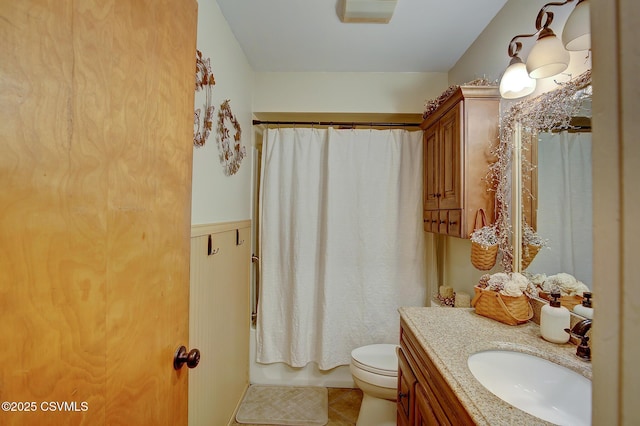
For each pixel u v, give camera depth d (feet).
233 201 5.96
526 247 4.31
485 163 4.90
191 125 2.93
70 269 1.55
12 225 1.27
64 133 1.50
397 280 7.27
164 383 2.44
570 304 3.54
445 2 4.97
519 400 3.02
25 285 1.32
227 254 5.60
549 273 3.87
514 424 2.10
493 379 3.14
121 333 1.91
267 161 7.35
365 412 5.55
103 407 1.75
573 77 3.59
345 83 7.50
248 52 6.60
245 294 6.95
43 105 1.39
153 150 2.26
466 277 6.28
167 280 2.49
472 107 4.90
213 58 4.86
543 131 4.00
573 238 3.51
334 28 5.70
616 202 1.02
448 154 5.47
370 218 7.28
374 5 4.95
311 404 6.54
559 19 3.84
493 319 4.17
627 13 0.98
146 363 2.19
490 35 5.49
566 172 3.61
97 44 1.69
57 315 1.47
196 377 4.33
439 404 2.93
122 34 1.90
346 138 7.31
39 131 1.37
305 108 7.49
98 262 1.73
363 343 7.22
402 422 4.26
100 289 1.74
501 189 4.74
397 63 7.04
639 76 0.95
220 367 5.29
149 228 2.22
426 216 6.81
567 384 2.89
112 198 1.83
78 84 1.57
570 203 3.55
